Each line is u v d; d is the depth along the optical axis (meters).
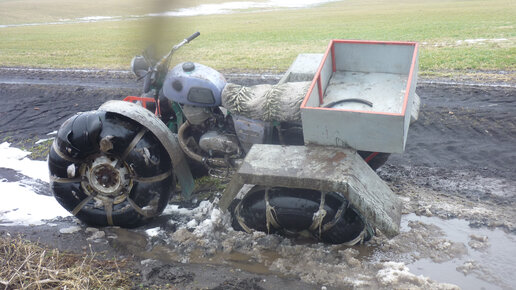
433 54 13.91
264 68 13.34
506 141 6.95
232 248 4.55
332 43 5.28
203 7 49.38
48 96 11.38
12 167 6.78
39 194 5.91
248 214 4.53
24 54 18.98
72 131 4.68
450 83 10.35
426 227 4.80
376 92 5.10
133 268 4.36
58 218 5.34
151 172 4.74
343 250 4.38
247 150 5.10
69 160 4.76
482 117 7.93
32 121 9.22
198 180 6.03
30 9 48.47
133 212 4.86
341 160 4.22
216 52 17.06
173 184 5.09
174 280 4.14
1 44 22.97
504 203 5.25
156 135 4.71
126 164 4.77
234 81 11.84
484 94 9.30
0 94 11.80
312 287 3.98
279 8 47.50
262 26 28.45
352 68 5.38
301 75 5.79
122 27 30.59
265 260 4.38
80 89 11.76
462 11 30.48
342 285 3.98
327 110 4.14
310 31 23.89
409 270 4.16
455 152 6.74
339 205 4.25
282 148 4.52
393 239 4.57
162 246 4.69
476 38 16.86
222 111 5.38
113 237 4.88
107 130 4.65
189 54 16.81
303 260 4.32
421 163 6.46
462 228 4.79
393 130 4.03
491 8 31.17
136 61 5.48
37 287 3.99
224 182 5.95
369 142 4.22
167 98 5.41
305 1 54.41
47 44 22.31
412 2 44.50
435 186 5.75
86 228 5.07
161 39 5.89
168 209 5.43
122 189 4.82
